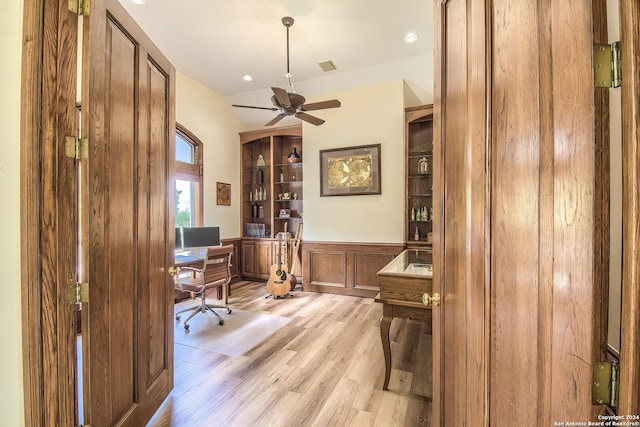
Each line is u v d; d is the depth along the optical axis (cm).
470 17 87
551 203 62
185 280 361
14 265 105
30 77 104
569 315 59
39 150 106
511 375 69
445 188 112
